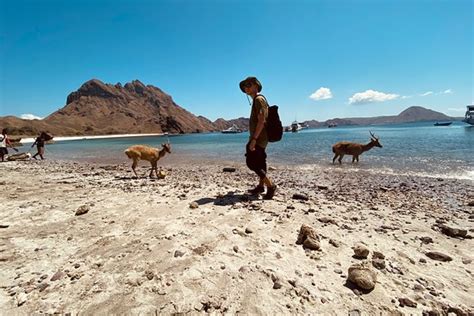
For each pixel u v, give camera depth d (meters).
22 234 4.61
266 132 6.07
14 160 20.92
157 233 4.52
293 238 4.32
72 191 8.04
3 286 3.07
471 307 2.74
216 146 38.84
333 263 3.55
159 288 2.95
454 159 15.04
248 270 3.29
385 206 6.67
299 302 2.73
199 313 2.57
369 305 2.72
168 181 10.20
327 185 9.70
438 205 6.80
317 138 49.09
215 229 4.64
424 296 2.89
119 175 12.07
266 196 6.69
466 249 4.13
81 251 3.93
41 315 2.57
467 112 106.25
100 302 2.75
